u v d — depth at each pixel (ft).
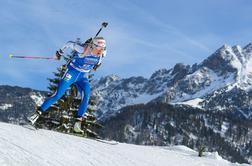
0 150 20.03
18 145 22.08
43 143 24.59
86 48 29.48
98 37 29.71
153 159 32.04
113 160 26.40
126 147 33.78
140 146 40.57
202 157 46.06
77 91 31.07
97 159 25.22
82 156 24.72
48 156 22.13
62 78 29.86
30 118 28.78
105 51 29.89
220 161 44.70
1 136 22.86
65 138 28.14
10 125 27.48
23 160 19.89
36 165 19.93
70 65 29.78
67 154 23.97
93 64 29.94
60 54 29.55
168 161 33.45
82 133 31.27
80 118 31.07
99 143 30.81
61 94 29.68
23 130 26.89
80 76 30.14
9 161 19.01
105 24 29.45
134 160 28.66
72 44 29.30
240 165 46.96
